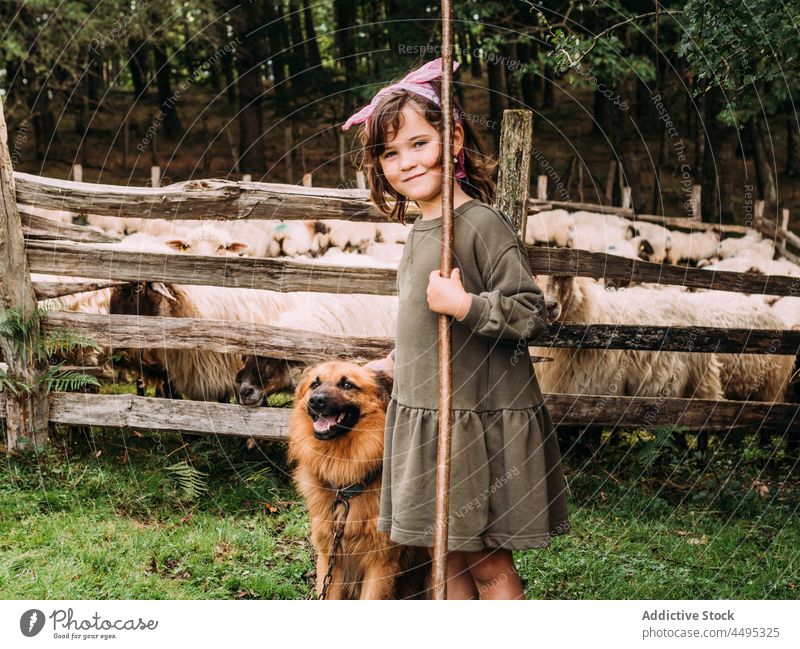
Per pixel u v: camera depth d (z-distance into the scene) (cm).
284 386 493
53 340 466
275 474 474
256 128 1498
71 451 472
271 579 347
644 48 1370
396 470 247
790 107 1513
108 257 462
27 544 364
